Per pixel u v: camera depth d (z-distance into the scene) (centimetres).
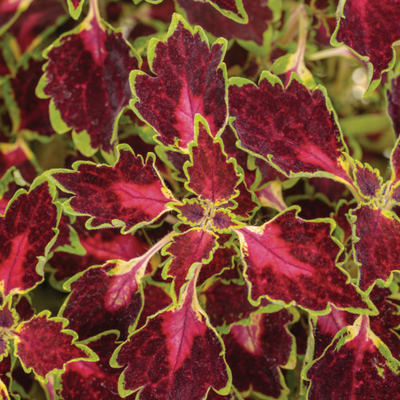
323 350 82
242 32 88
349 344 81
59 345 79
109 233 86
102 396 81
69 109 84
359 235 80
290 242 80
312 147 81
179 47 79
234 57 91
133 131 88
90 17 85
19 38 91
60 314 81
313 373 80
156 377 79
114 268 82
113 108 84
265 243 80
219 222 80
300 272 79
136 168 79
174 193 87
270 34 88
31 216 79
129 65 83
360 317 81
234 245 82
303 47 87
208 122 80
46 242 80
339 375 80
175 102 80
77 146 83
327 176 81
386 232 81
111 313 82
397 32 81
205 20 88
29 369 79
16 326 80
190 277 78
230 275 84
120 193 79
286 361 85
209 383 79
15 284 80
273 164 80
